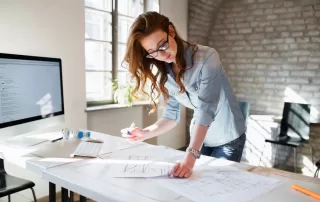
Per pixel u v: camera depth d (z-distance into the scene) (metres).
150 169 1.01
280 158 3.39
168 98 1.33
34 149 1.29
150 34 1.02
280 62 3.51
